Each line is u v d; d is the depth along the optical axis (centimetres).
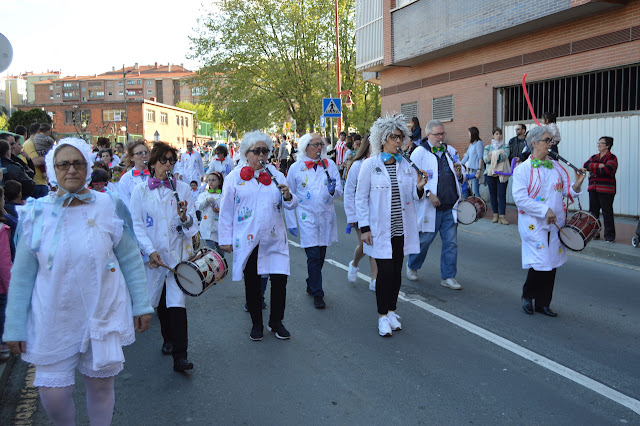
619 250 880
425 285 742
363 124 3366
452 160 721
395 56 1772
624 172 1200
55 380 292
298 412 399
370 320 607
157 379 461
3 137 846
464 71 1608
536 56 1362
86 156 299
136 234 454
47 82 12588
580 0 1124
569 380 445
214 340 552
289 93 3312
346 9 3203
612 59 1176
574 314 612
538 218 578
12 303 290
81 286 294
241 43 3186
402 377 456
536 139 582
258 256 537
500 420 383
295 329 582
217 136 8869
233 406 410
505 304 652
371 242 550
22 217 296
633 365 473
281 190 524
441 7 1546
